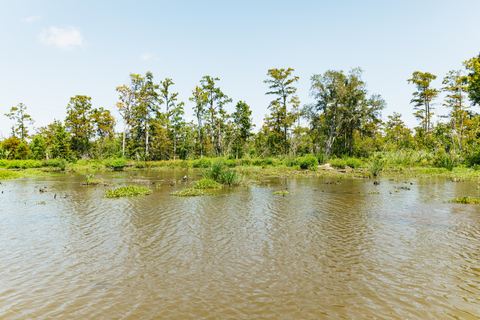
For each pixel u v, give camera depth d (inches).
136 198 571.5
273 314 174.6
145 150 1943.9
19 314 178.4
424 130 1994.3
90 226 367.9
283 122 1833.2
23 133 2290.8
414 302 187.2
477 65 1225.4
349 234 328.2
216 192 651.5
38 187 760.3
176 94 1934.1
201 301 190.4
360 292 200.7
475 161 1256.8
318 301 189.3
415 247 284.7
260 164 1605.6
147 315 175.3
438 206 472.4
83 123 2096.5
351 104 1680.6
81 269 242.7
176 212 443.2
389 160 1411.2
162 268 243.0
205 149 2325.3
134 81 1851.6
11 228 360.5
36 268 244.5
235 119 1993.1
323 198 561.6
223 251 279.9
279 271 235.0
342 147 1953.7
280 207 477.7
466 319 168.6
